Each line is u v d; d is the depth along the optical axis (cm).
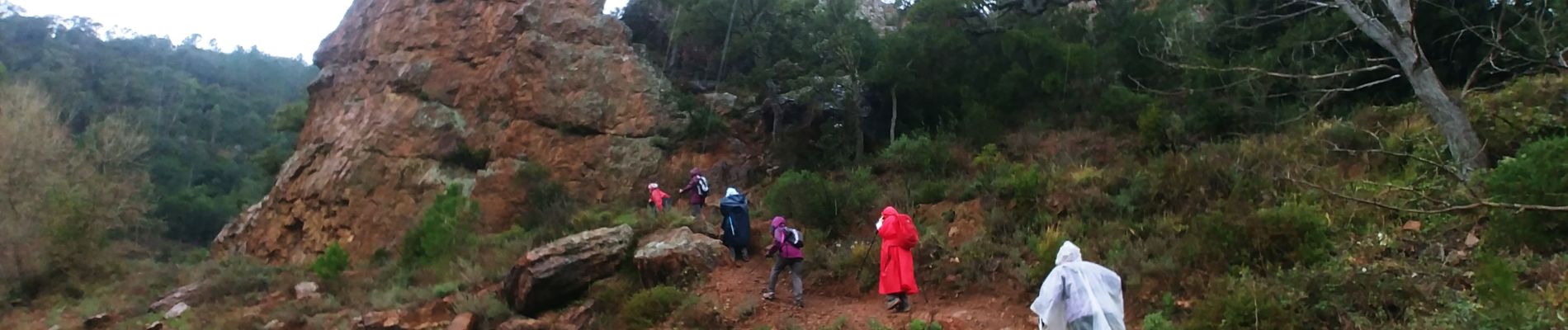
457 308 1166
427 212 1623
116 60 6241
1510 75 1434
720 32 2273
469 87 2244
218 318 1370
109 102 5644
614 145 2077
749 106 2219
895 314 981
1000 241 1161
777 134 2073
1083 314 625
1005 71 1862
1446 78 1525
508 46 2259
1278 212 885
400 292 1312
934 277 1080
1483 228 864
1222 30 1756
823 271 1159
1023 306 966
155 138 5212
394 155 2162
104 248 2075
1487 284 679
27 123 2269
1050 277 660
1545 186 790
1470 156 981
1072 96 1767
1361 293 750
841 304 1059
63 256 1945
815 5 2297
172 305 1552
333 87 2516
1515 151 1034
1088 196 1216
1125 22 1916
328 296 1385
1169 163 1188
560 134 2108
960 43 1892
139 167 3494
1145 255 977
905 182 1589
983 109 1753
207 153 5644
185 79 6569
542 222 1828
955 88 1902
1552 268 738
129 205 2533
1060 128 1691
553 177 2038
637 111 2134
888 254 980
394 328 1160
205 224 4550
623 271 1195
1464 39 1502
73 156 2438
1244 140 1337
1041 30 1855
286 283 1594
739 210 1280
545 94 2152
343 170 2178
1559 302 674
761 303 1057
